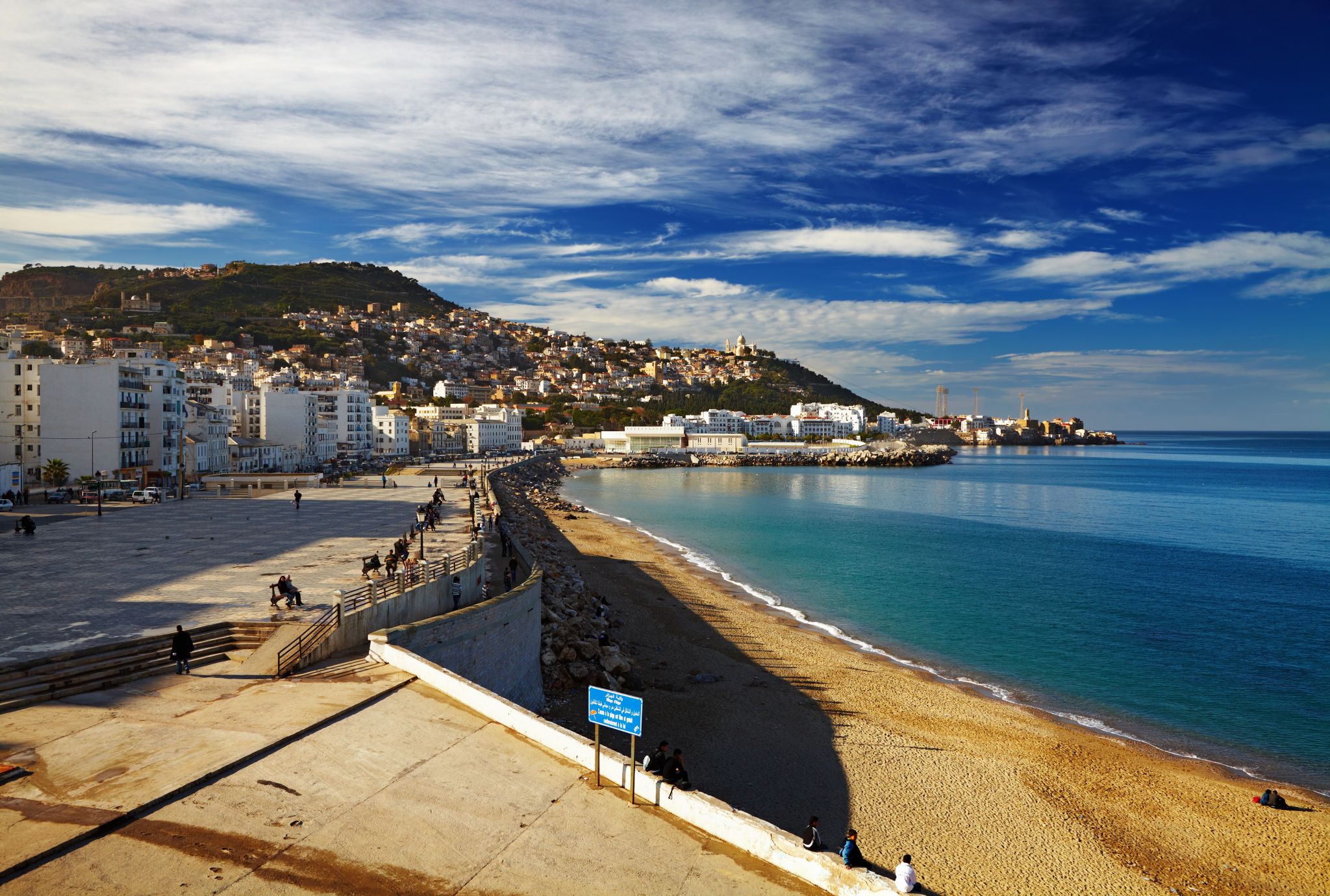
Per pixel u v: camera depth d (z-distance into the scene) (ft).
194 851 50.34
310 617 96.12
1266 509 471.21
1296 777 107.45
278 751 64.64
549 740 70.54
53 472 299.17
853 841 56.49
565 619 147.84
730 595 212.02
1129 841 90.58
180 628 82.07
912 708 130.00
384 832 55.36
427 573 114.73
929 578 244.42
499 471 536.42
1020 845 89.04
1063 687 142.72
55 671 77.66
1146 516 429.38
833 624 185.26
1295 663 157.99
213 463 434.71
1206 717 128.36
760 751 110.93
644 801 62.59
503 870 52.31
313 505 257.96
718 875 53.36
